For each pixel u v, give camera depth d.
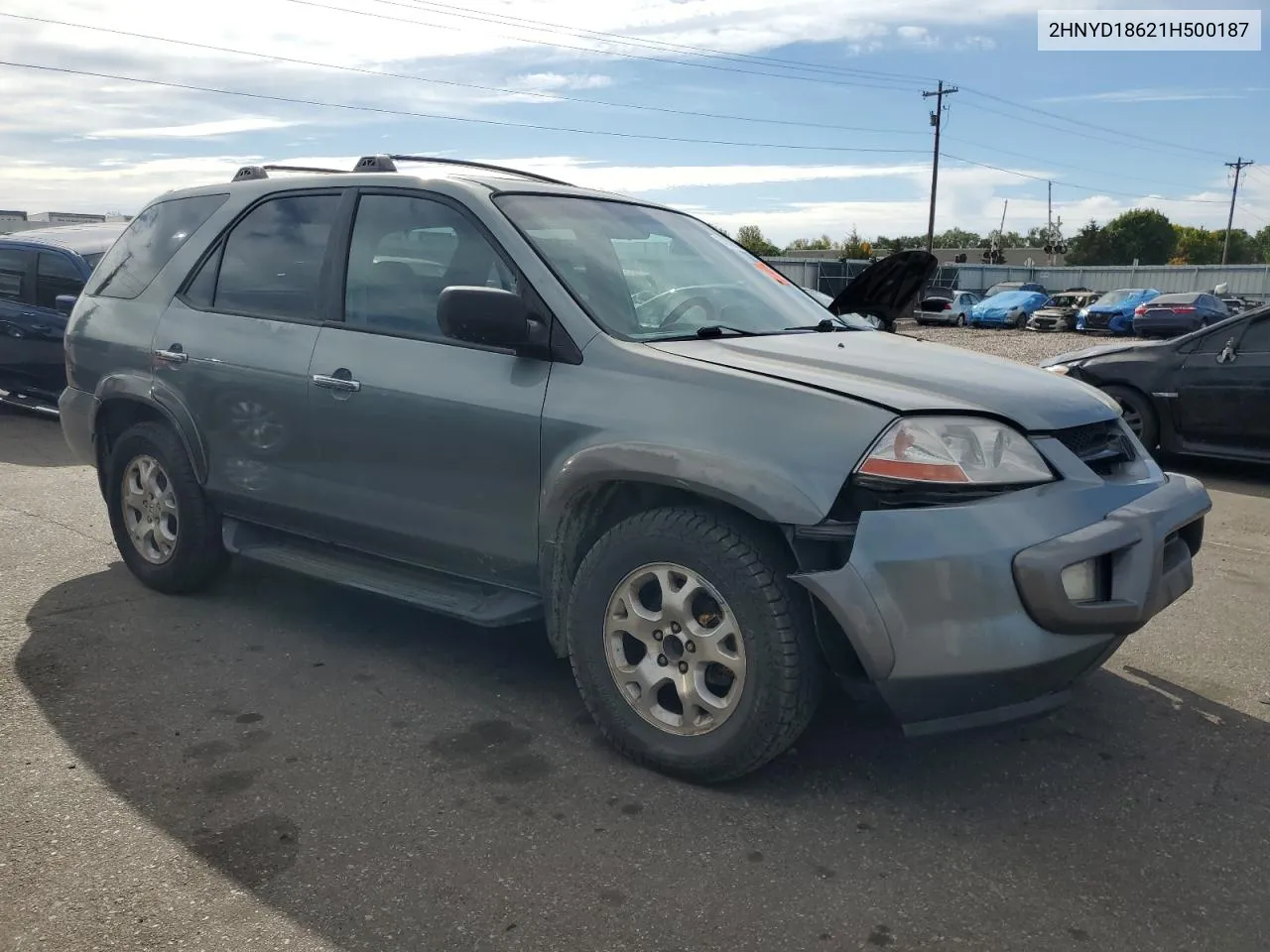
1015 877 2.64
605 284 3.50
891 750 3.31
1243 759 3.31
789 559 2.87
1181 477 3.33
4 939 2.33
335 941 2.34
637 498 3.28
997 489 2.78
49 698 3.59
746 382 2.97
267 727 3.41
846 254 71.88
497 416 3.35
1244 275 50.22
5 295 9.31
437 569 3.71
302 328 3.98
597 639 3.18
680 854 2.71
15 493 6.66
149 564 4.66
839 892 2.56
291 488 4.02
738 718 2.91
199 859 2.65
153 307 4.56
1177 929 2.43
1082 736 3.46
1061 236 91.31
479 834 2.79
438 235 3.70
